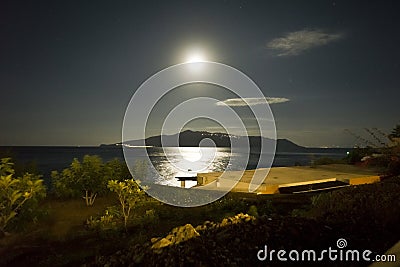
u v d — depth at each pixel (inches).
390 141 411.8
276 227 162.9
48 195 322.7
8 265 171.2
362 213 191.5
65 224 234.7
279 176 386.0
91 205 288.8
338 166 482.0
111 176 318.7
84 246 194.5
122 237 208.2
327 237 158.9
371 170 427.2
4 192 206.5
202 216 253.9
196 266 132.2
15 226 215.6
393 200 198.5
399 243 149.7
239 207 270.5
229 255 139.6
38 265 169.8
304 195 307.1
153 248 146.8
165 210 268.5
